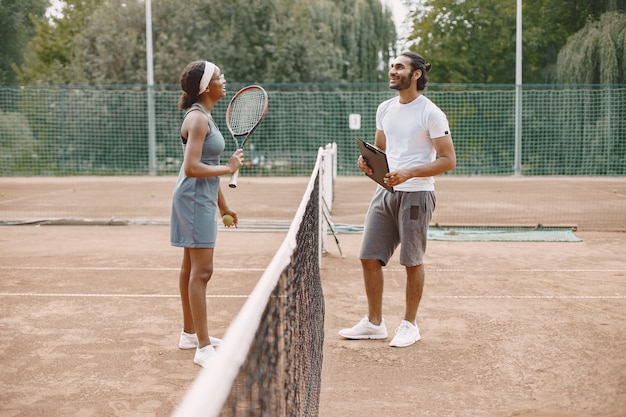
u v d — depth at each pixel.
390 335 4.82
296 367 2.30
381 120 4.77
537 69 32.19
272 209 13.66
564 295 6.04
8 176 23.94
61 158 24.56
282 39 28.48
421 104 4.48
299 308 2.52
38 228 10.76
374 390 3.75
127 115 25.89
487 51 33.28
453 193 17.52
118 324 5.10
